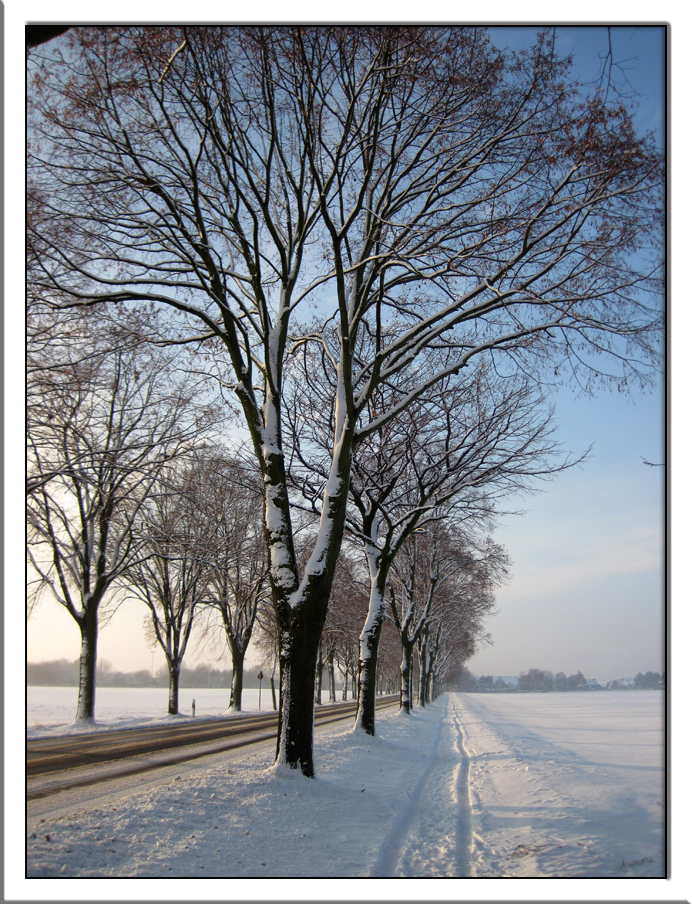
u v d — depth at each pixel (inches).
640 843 280.7
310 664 409.1
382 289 519.8
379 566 758.5
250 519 1188.5
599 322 451.8
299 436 734.5
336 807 351.6
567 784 438.6
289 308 466.6
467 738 902.4
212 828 294.5
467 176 461.4
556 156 420.2
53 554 896.3
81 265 453.1
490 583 1301.7
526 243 428.8
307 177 476.7
